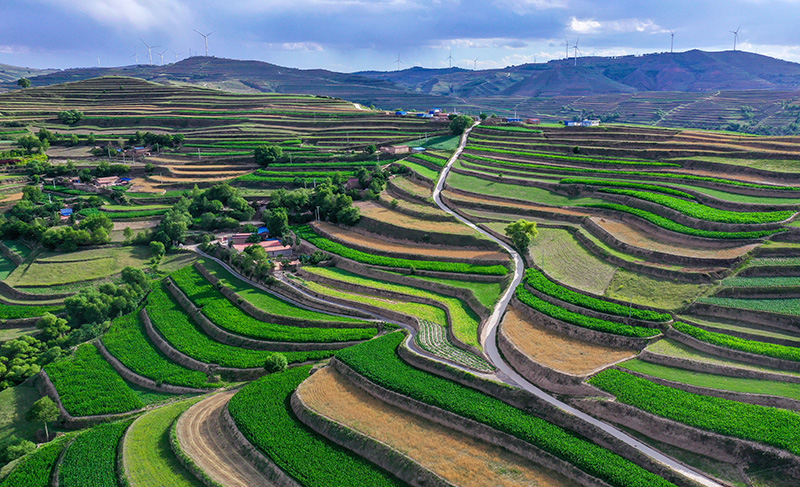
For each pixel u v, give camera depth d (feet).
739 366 284.00
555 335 335.26
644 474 222.48
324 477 244.83
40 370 392.06
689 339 310.65
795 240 398.01
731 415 243.81
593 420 256.73
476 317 378.12
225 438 281.74
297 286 465.47
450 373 302.25
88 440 296.71
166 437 290.56
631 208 499.51
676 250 416.05
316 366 340.59
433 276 450.30
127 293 476.95
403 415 276.82
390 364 316.60
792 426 233.35
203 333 422.82
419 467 240.32
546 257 439.22
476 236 494.59
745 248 397.60
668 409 249.75
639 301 358.02
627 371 287.48
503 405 273.13
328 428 271.90
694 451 234.38
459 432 261.24
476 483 230.07
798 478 214.07
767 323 320.29
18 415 349.20
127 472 261.24
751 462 224.12
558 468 233.14
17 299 496.64
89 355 407.44
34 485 271.08
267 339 394.32
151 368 385.29
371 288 441.27
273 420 284.61
